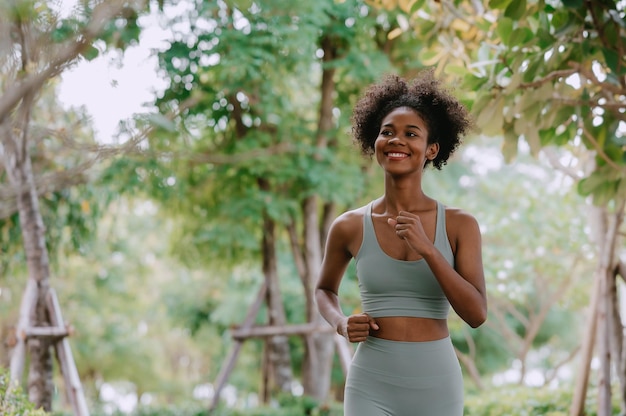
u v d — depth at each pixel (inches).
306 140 372.2
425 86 113.3
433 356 105.4
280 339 374.6
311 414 328.5
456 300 100.0
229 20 315.3
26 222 223.5
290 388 374.6
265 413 319.6
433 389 104.8
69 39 103.0
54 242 310.3
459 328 384.5
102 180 311.4
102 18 96.5
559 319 591.2
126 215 549.3
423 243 98.8
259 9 308.7
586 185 176.6
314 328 334.3
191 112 324.5
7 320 493.4
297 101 422.0
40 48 104.9
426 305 106.0
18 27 109.5
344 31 343.0
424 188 430.0
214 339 626.2
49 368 223.3
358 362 108.0
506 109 188.2
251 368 603.8
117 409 345.4
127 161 313.1
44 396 220.7
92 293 581.0
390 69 347.6
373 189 396.2
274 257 370.9
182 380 815.7
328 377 375.6
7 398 161.5
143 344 680.4
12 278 447.2
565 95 169.9
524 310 578.2
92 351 623.2
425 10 200.2
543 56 163.9
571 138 180.5
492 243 367.9
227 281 523.5
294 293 472.1
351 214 112.6
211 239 363.3
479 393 314.5
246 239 361.1
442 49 199.9
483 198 411.5
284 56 331.9
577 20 159.8
